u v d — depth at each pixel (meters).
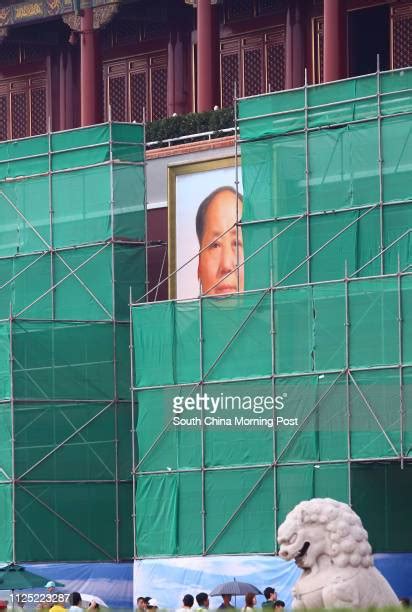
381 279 77.75
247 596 60.62
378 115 82.81
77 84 129.62
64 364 89.88
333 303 79.00
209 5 110.06
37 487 88.50
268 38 116.25
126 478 90.81
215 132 100.81
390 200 82.38
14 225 96.06
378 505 79.25
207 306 82.88
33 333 89.19
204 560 81.88
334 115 84.31
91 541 89.56
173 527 83.19
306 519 46.19
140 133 93.62
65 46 129.75
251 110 87.12
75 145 94.00
